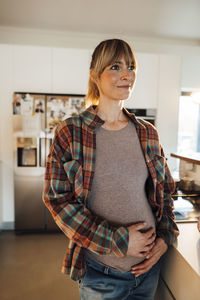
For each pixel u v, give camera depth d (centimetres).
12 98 314
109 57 85
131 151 90
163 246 92
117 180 86
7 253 268
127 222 86
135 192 88
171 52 416
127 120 98
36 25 358
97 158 86
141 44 407
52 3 289
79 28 367
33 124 312
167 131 350
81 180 84
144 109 342
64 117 316
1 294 199
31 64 312
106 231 79
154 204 97
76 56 318
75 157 85
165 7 297
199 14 314
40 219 323
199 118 475
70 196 86
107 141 89
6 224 330
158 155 96
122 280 88
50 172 87
